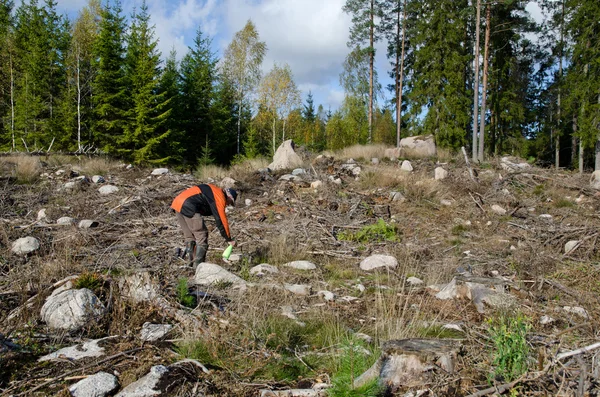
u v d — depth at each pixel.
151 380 2.83
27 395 2.75
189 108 30.47
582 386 2.59
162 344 3.46
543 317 4.42
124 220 8.29
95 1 33.06
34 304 4.04
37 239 6.47
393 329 3.90
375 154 16.56
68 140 25.75
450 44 29.47
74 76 27.81
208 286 4.92
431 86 29.91
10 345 3.33
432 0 29.75
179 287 4.40
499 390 2.70
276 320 3.95
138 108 24.50
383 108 44.91
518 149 30.62
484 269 6.29
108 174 12.63
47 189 10.42
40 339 3.51
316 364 3.34
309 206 9.54
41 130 26.42
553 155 34.19
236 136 35.09
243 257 6.35
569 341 3.81
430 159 15.84
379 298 4.51
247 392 2.89
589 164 31.84
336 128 35.28
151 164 24.84
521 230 8.29
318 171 12.75
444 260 6.69
